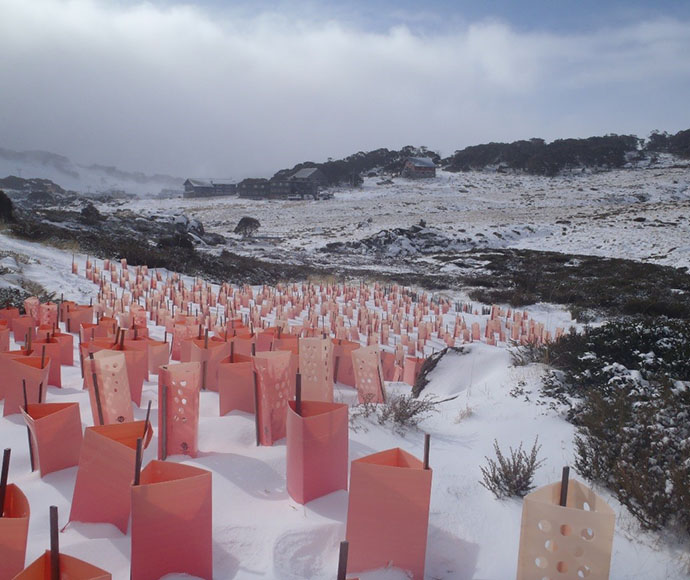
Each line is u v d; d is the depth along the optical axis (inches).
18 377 222.1
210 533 121.8
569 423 223.8
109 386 192.7
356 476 129.4
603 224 2445.9
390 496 128.8
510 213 3174.2
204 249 1573.6
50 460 167.3
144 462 175.6
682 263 1577.3
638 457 171.5
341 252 2070.6
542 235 2374.5
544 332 575.5
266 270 1248.8
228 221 3221.0
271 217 3321.9
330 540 138.8
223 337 310.5
